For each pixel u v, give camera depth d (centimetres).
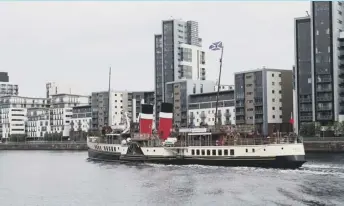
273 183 7075
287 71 19000
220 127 10506
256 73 18775
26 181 8988
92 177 9125
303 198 5831
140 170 9756
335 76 16562
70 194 7100
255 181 7331
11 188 7975
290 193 6184
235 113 19425
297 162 8800
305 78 17225
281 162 8875
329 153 13762
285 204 5519
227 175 8200
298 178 7588
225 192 6469
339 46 16812
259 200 5800
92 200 6500
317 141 14588
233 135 9750
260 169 8969
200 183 7381
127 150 11488
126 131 12431
